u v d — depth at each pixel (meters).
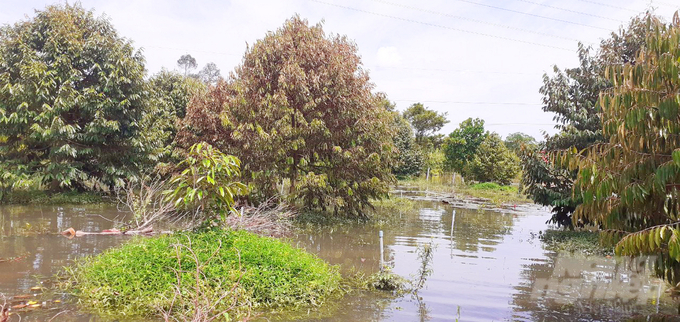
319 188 11.75
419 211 15.57
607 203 4.97
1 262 6.72
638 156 4.57
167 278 5.01
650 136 4.50
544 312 5.34
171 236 6.02
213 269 5.14
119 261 5.42
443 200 19.30
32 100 12.90
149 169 16.34
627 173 4.56
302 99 11.41
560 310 5.44
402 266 7.42
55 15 13.68
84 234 8.95
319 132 11.60
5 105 13.12
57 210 12.35
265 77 11.97
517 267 7.59
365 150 12.09
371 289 6.03
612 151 4.72
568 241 9.88
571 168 5.11
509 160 30.02
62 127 12.90
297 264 5.66
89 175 15.30
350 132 11.82
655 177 4.29
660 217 4.85
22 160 14.07
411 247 9.04
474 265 7.63
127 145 15.04
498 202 19.52
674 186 4.46
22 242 8.15
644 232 4.31
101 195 15.46
